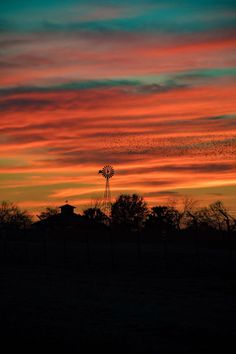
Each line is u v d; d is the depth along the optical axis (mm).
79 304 21625
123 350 13945
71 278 30359
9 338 15625
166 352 13602
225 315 18438
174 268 32062
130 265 34844
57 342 15016
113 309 20281
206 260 33719
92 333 16094
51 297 23703
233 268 30438
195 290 24266
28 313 19875
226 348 13938
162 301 21656
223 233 41969
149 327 16781
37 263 39500
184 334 15625
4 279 30734
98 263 36844
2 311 20406
